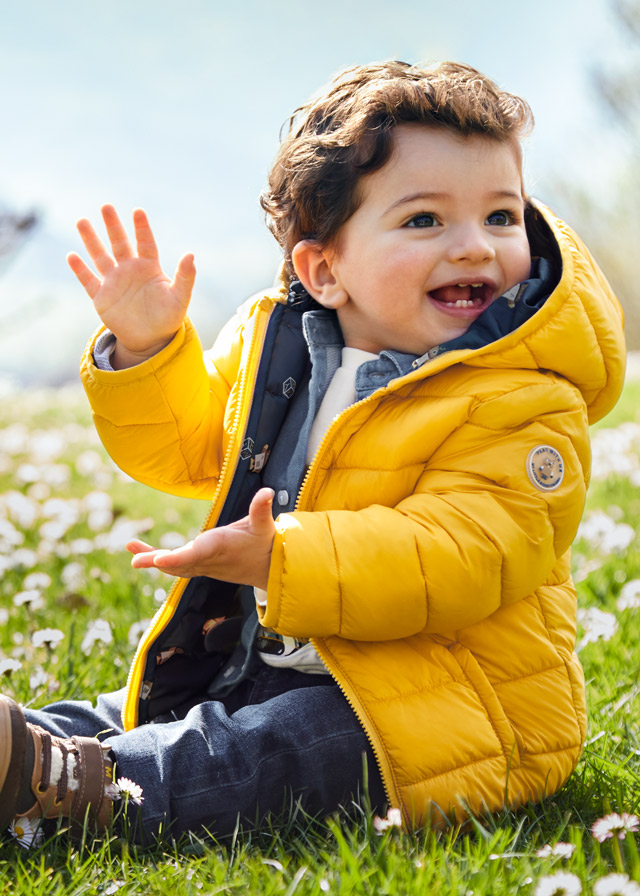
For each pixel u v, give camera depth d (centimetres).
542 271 206
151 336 213
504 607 201
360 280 212
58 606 359
